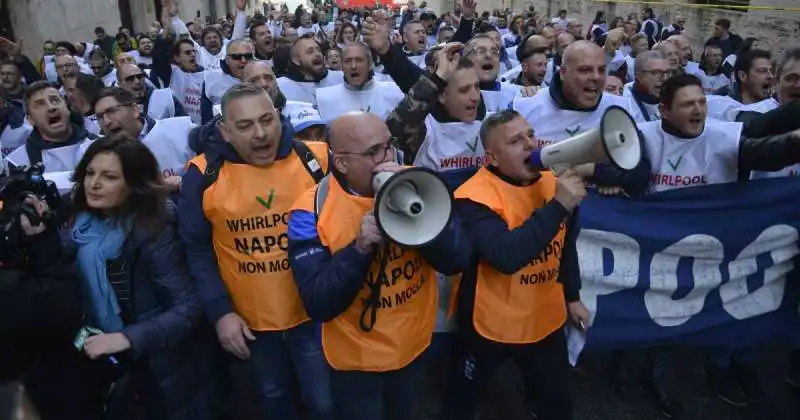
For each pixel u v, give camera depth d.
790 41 11.89
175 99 6.04
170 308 2.44
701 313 3.22
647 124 3.20
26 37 12.81
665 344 3.21
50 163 3.72
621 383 3.43
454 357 2.86
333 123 2.12
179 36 7.31
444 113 3.33
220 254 2.57
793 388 3.35
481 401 3.43
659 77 4.36
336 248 2.15
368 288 2.23
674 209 3.13
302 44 5.71
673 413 3.26
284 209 2.51
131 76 5.41
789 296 3.24
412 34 7.71
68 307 2.16
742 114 3.77
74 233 2.41
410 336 2.33
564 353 2.72
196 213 2.50
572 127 3.50
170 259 2.44
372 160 2.08
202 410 2.70
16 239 2.05
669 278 3.18
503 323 2.58
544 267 2.56
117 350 2.24
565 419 2.75
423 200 1.93
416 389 3.52
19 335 2.01
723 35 10.81
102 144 2.33
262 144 2.39
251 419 3.29
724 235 3.15
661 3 16.55
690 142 3.11
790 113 3.04
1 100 4.52
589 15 21.70
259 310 2.59
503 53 8.42
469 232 2.50
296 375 2.89
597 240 3.13
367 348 2.29
